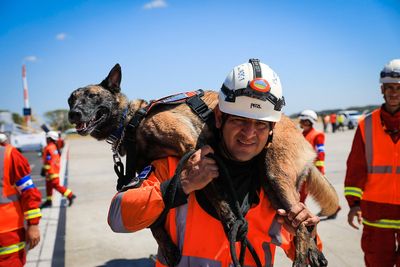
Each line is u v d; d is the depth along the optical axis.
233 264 1.83
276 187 2.19
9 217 3.60
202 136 2.44
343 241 5.84
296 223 1.97
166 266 2.04
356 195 3.76
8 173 3.62
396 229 3.56
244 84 1.84
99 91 3.45
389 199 3.57
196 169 1.77
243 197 1.96
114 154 2.85
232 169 1.97
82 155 22.84
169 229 1.98
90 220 7.62
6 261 3.57
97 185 11.62
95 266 5.27
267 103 1.85
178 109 2.67
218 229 1.89
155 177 1.97
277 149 2.32
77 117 3.37
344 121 42.62
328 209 2.89
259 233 2.01
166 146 2.55
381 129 3.65
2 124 29.11
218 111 2.00
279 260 5.23
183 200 1.79
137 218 1.78
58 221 7.55
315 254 1.92
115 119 3.41
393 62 3.58
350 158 3.84
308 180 2.83
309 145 2.57
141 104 3.22
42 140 27.19
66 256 5.64
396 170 3.56
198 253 1.88
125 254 5.78
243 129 1.88
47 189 8.92
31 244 3.85
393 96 3.56
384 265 3.61
